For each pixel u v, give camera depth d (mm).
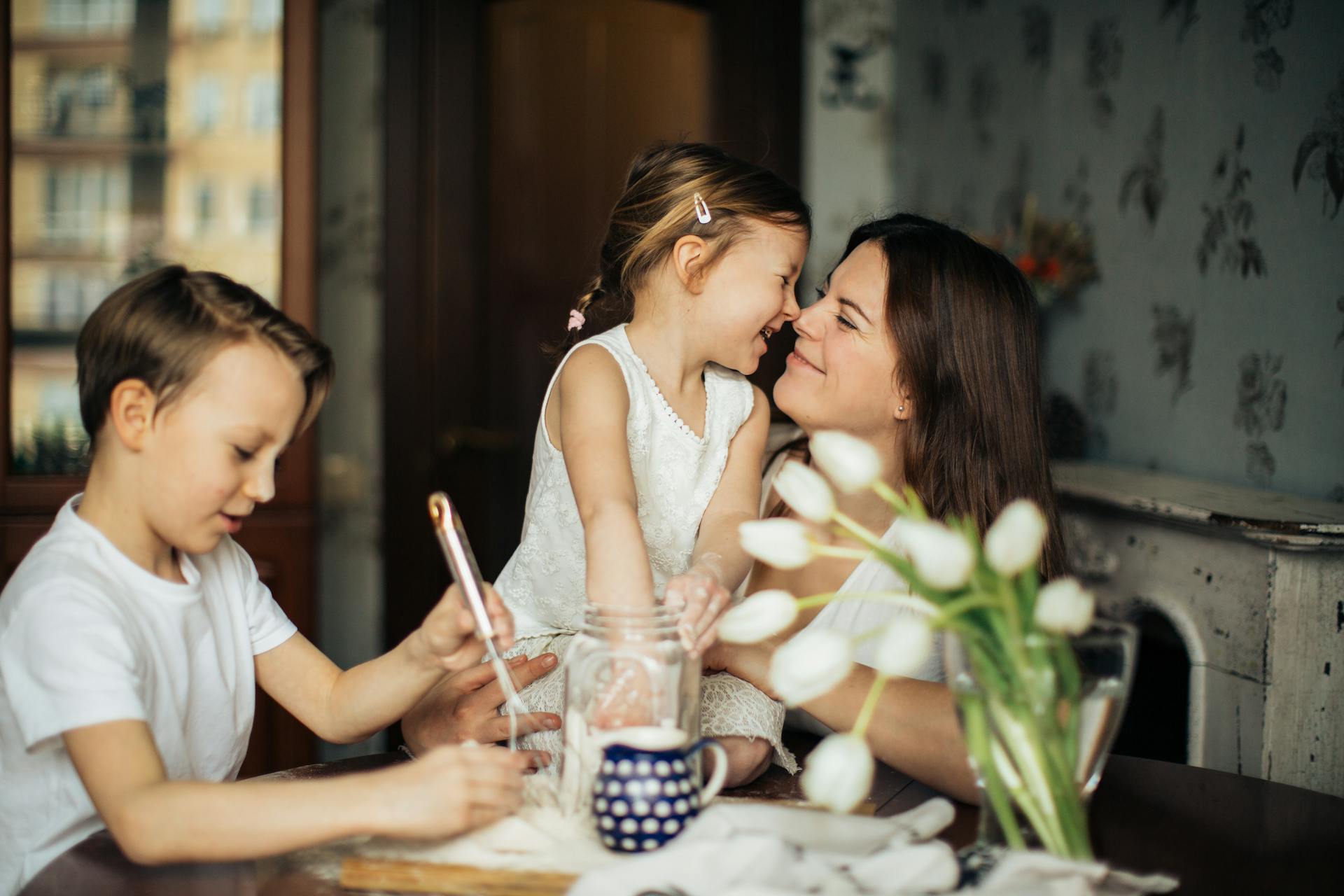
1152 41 2191
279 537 2391
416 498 2979
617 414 1211
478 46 2973
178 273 961
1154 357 2182
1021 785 794
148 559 998
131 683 888
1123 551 1850
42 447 2295
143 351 919
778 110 3127
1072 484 1957
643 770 847
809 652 710
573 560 1302
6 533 2266
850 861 779
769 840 761
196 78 2352
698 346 1315
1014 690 785
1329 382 1744
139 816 819
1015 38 2670
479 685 1189
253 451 952
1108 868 803
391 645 2977
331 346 3008
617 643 882
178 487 939
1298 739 1538
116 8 2312
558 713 1148
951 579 717
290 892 825
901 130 3207
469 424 3008
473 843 870
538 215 3018
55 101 2299
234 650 1094
